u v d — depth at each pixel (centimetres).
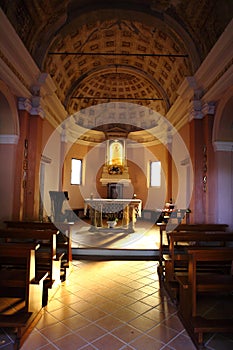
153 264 601
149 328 325
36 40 639
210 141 639
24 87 580
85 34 764
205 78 616
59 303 392
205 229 532
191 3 586
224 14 509
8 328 314
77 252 654
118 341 296
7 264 396
